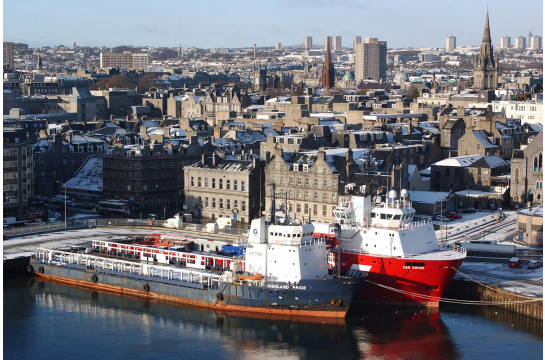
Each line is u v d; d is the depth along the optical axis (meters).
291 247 147.50
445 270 149.12
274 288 146.38
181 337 139.62
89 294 164.38
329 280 144.50
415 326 143.25
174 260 170.75
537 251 176.25
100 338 139.38
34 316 150.38
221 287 151.00
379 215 156.00
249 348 134.88
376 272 152.38
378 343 136.12
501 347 132.88
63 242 192.88
